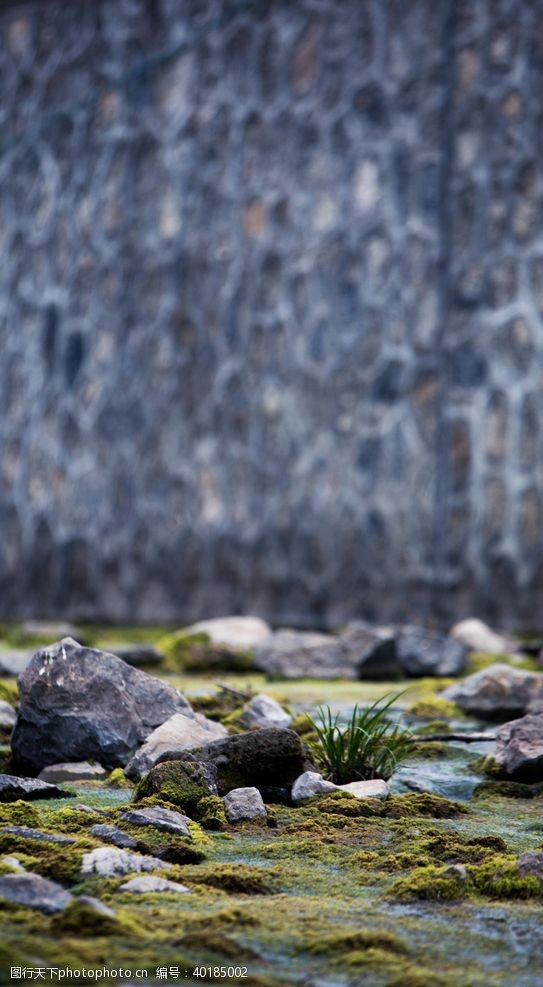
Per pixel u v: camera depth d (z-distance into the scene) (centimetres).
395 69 1134
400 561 1116
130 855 309
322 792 400
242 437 1191
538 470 1073
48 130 1302
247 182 1197
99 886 290
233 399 1198
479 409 1096
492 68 1099
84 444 1277
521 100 1088
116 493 1255
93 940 245
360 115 1149
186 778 388
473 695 618
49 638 1038
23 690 463
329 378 1152
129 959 235
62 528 1286
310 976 234
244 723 531
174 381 1227
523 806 412
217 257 1209
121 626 1240
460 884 303
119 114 1263
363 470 1135
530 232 1085
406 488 1117
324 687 746
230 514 1194
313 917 273
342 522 1141
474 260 1103
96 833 336
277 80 1185
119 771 438
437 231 1114
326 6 1163
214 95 1216
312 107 1169
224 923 264
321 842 347
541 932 267
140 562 1241
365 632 812
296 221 1173
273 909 280
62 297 1293
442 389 1105
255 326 1188
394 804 393
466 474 1098
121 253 1259
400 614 1113
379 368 1131
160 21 1245
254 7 1197
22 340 1316
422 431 1113
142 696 475
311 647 809
